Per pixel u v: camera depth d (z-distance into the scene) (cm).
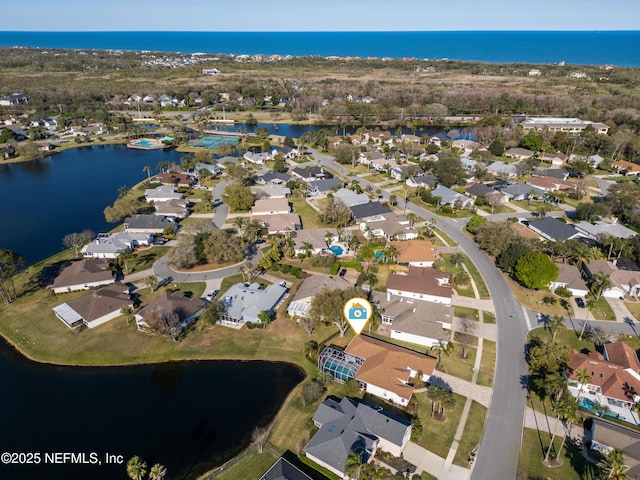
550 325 8212
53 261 10419
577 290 9238
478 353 7525
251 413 6397
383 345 7475
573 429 6066
